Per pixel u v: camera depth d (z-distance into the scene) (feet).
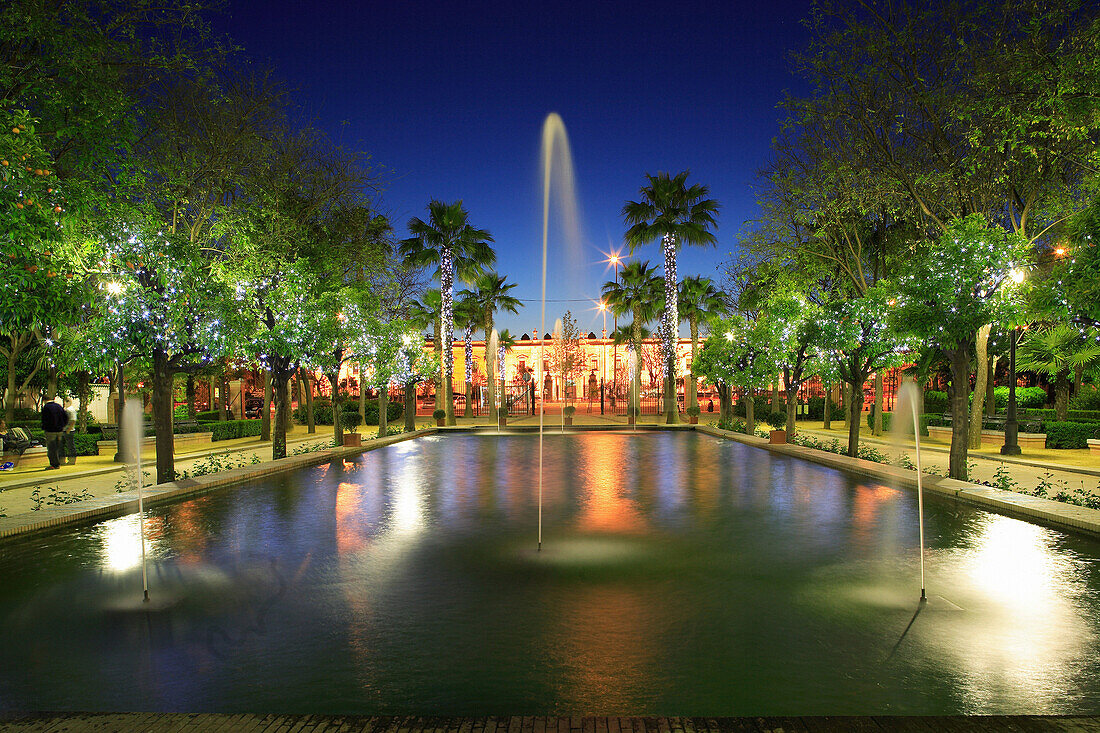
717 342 73.61
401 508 30.22
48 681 12.42
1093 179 31.89
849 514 28.22
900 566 19.99
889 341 45.03
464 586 18.11
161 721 10.26
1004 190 50.55
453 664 12.99
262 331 43.16
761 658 13.21
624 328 148.97
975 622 15.24
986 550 21.75
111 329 32.42
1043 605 16.40
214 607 16.49
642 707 11.20
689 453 56.08
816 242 68.28
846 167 55.42
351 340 59.41
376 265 80.18
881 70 50.26
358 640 14.26
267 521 27.14
